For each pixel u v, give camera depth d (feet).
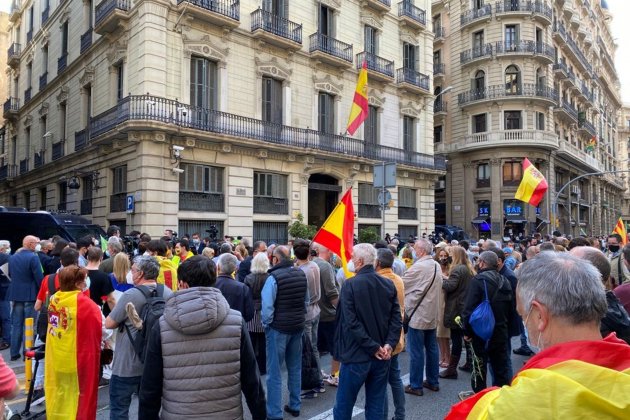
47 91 85.05
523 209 110.22
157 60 53.67
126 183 57.00
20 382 21.72
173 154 53.52
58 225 46.93
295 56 68.74
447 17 124.06
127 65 56.65
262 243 28.14
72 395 13.98
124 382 13.85
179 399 9.24
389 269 18.10
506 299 16.88
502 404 4.43
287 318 16.88
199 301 9.57
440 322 23.39
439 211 125.90
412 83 87.66
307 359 19.71
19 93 104.68
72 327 14.02
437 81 125.18
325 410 18.02
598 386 4.22
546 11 114.32
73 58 73.67
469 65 116.67
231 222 59.31
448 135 122.11
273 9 66.33
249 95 62.85
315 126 71.41
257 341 21.59
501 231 110.42
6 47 145.28
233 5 60.13
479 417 4.73
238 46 61.67
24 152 97.91
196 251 43.83
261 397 10.24
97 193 62.49
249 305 19.25
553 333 5.41
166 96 54.60
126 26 56.90
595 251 11.78
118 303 13.82
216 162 58.29
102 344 16.81
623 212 257.55
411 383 19.60
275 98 66.90
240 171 60.64
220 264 19.42
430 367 20.18
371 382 13.89
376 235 70.49
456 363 22.13
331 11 75.20
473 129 116.67
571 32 147.43
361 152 76.02
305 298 17.70
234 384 9.68
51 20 83.87
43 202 88.79
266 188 64.54
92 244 26.99
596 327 5.32
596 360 4.58
